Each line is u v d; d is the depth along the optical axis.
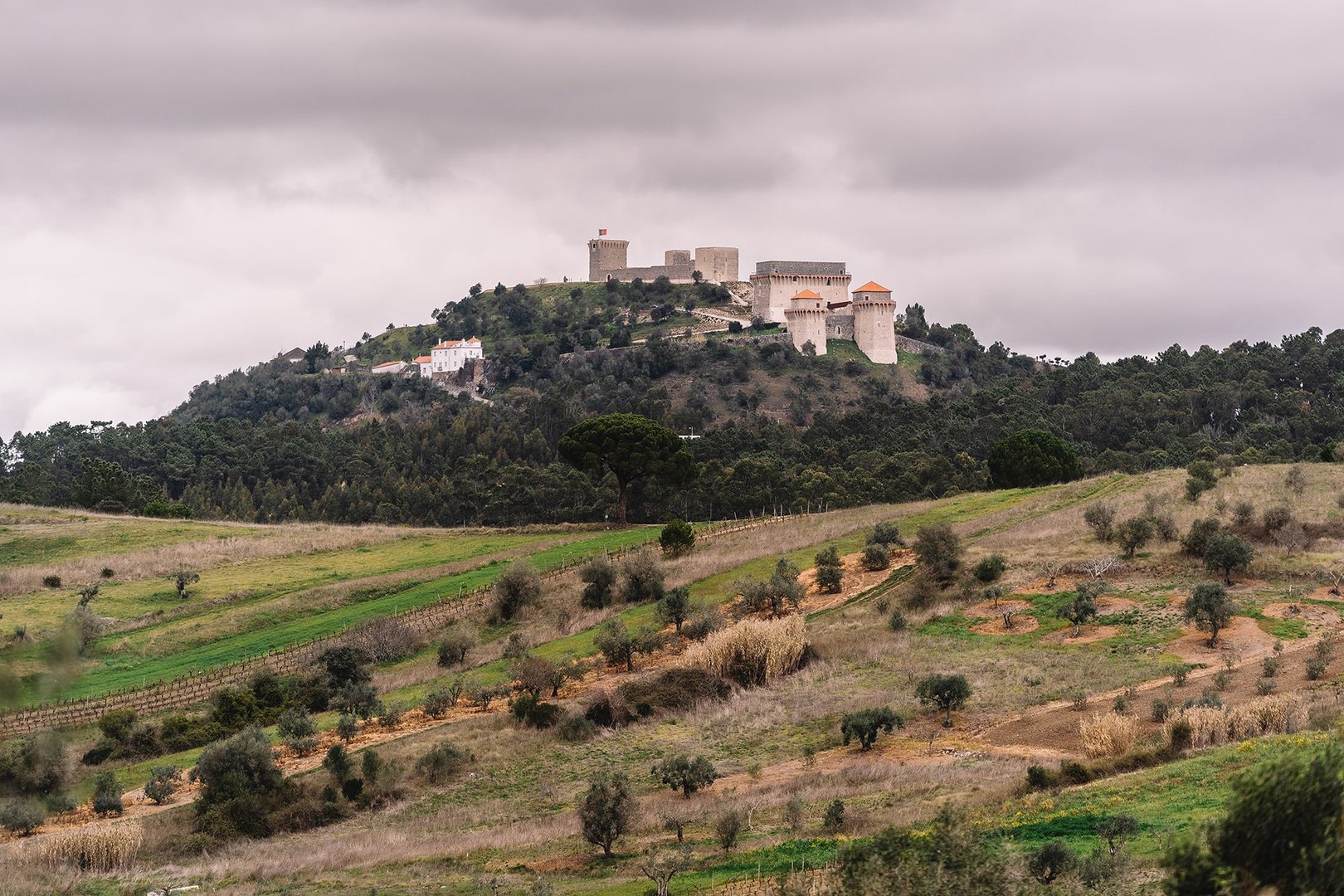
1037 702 74.25
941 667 83.62
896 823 52.44
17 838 64.94
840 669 86.00
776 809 59.56
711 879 47.59
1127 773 54.81
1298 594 90.00
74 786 75.12
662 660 91.88
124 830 61.19
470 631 104.25
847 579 108.38
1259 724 57.75
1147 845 42.47
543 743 76.88
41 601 118.62
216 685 96.25
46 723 77.19
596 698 82.75
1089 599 89.25
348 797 69.94
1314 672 69.06
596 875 51.72
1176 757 56.41
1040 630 90.12
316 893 51.34
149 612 117.81
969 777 60.41
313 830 66.50
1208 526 100.88
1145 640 85.12
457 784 71.69
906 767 64.50
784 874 45.56
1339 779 29.03
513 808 66.44
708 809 61.09
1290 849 28.50
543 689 85.62
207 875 56.28
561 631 104.75
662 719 80.31
